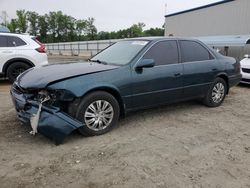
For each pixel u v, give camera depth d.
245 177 3.22
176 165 3.44
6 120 4.88
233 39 12.54
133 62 4.63
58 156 3.59
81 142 4.04
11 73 8.62
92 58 5.46
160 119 5.20
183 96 5.40
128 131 4.53
